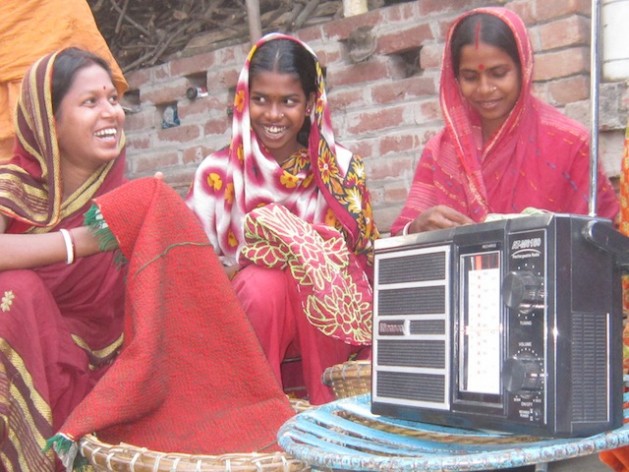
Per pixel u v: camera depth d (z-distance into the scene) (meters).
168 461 1.55
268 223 2.14
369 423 1.49
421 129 3.16
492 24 2.12
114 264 2.26
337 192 2.53
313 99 2.54
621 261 1.24
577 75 2.79
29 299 1.99
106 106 2.24
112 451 1.61
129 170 3.98
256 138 2.53
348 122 3.32
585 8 2.82
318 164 2.52
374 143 3.26
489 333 1.26
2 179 2.18
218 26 3.88
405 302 1.41
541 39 2.84
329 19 3.54
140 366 1.77
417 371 1.37
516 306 1.21
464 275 1.31
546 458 1.12
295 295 2.14
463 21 2.19
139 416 1.81
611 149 2.74
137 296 1.85
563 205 2.23
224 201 2.54
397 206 3.22
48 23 3.12
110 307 2.29
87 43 3.19
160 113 3.91
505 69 2.14
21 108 2.23
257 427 1.83
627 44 2.72
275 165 2.51
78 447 1.73
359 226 2.53
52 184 2.20
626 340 1.89
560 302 1.19
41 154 2.22
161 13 4.02
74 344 2.12
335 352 2.18
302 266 2.10
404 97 3.20
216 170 2.59
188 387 1.88
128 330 1.89
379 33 3.23
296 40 2.50
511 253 1.24
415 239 1.40
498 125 2.25
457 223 2.05
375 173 3.26
